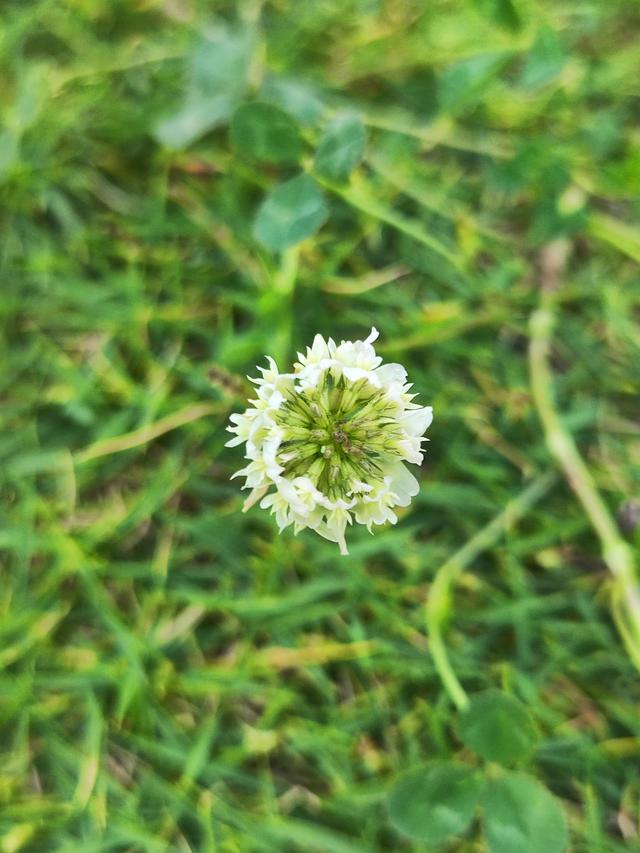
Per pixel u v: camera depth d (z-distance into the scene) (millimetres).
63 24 139
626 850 114
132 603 124
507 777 106
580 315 133
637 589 117
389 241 134
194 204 134
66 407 127
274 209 117
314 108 128
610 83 138
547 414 125
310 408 93
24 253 132
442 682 119
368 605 122
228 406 126
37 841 116
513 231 136
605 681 121
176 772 118
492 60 123
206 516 123
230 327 130
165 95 136
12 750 119
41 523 125
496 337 132
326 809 117
